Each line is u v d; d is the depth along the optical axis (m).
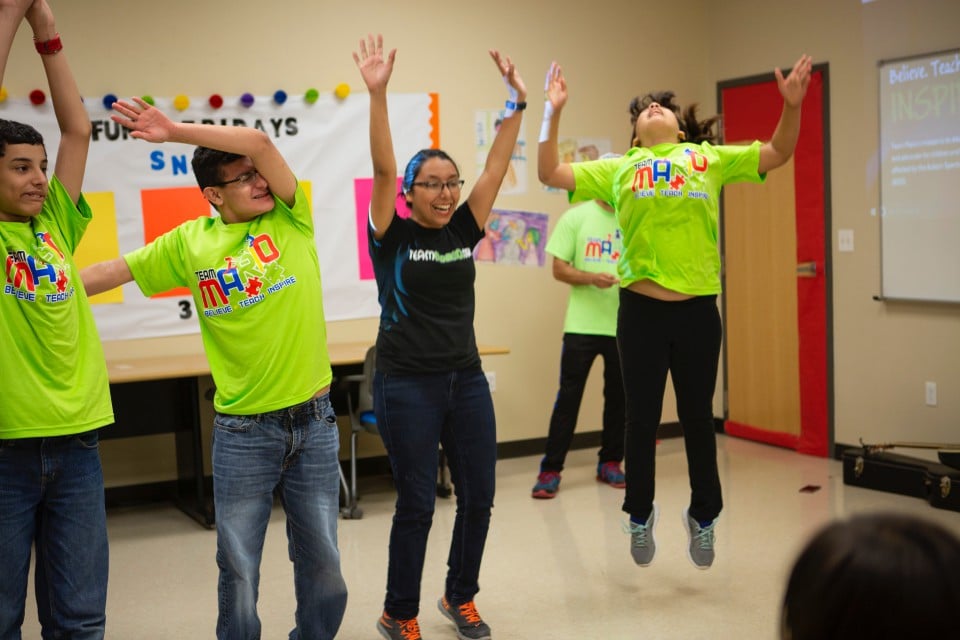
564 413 5.10
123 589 3.86
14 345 2.25
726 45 6.38
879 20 5.32
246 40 5.33
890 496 4.89
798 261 5.90
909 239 5.24
